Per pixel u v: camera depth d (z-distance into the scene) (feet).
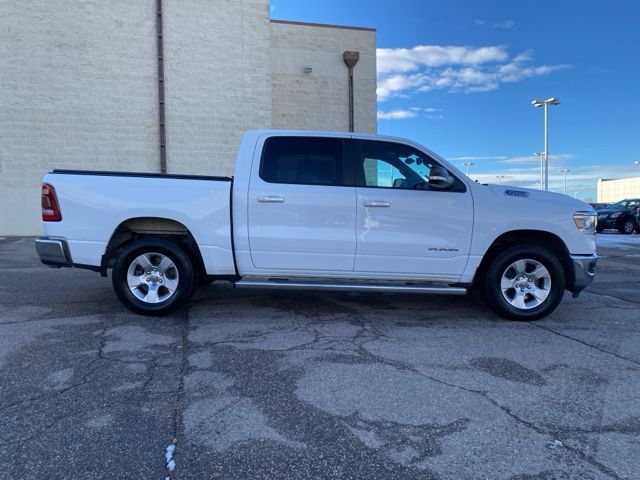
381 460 9.45
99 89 53.93
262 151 18.85
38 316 19.17
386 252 18.61
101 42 53.83
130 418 10.90
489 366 14.39
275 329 17.78
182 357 14.74
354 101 68.69
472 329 18.17
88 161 53.98
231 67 57.62
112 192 18.45
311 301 22.35
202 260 18.83
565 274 19.35
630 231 80.07
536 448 9.95
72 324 18.04
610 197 264.52
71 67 53.16
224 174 57.67
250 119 58.29
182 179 18.60
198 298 22.70
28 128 52.54
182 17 55.98
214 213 18.48
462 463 9.38
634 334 17.89
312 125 67.26
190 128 56.59
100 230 18.45
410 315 20.10
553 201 19.20
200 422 10.78
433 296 23.77
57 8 52.60
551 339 17.10
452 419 11.12
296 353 15.24
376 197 18.53
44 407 11.35
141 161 55.31
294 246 18.51
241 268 18.75
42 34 52.37
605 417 11.32
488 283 19.02
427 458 9.53
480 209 18.74
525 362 14.78
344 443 10.03
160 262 19.06
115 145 54.54
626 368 14.39
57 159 53.26
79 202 18.45
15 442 9.82
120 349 15.34
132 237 19.63
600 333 17.93
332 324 18.57
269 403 11.75
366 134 19.25
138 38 54.80
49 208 18.57
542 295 19.16
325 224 18.49
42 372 13.39
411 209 18.58
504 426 10.83
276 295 23.53
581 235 19.06
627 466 9.36
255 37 58.29
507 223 18.78
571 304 22.88
